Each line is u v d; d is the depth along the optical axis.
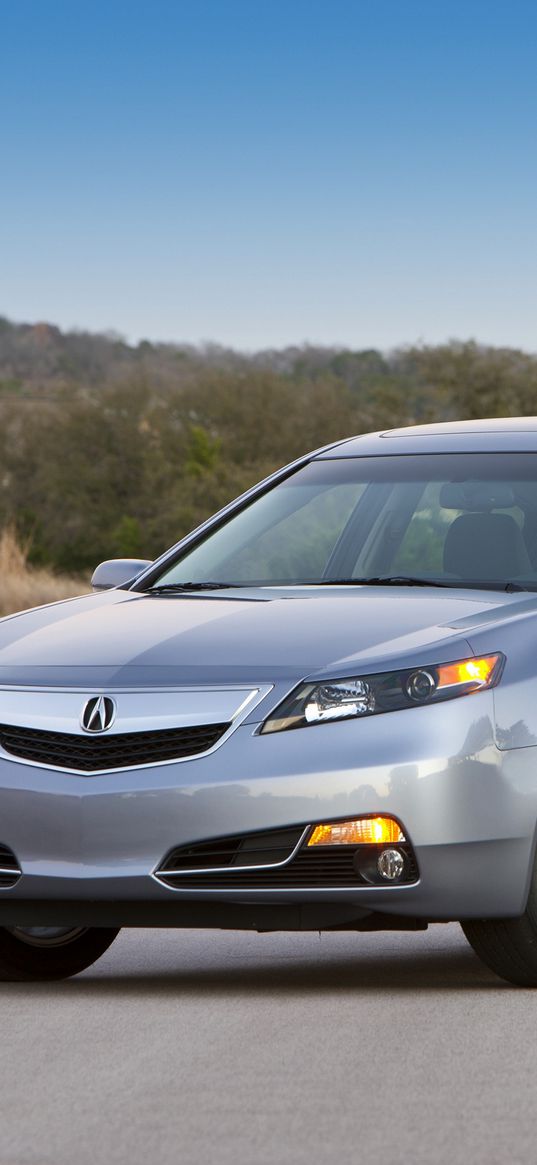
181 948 14.67
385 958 13.88
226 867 11.51
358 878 11.42
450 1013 10.97
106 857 11.67
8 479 165.75
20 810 11.88
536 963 11.91
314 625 12.38
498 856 11.59
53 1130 8.13
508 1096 8.69
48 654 12.59
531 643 12.07
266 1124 8.17
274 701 11.58
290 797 11.38
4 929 12.93
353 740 11.45
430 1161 7.53
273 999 11.61
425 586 13.59
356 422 164.25
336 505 15.03
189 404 167.00
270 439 165.38
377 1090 8.82
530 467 14.54
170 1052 9.81
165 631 12.69
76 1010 11.35
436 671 11.62
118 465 164.12
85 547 163.50
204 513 155.88
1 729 12.11
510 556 13.76
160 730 11.67
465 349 153.12
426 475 14.89
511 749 11.65
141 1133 8.05
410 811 11.36
